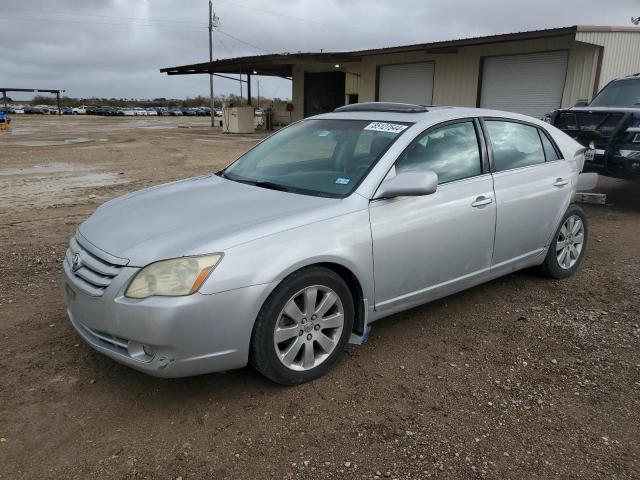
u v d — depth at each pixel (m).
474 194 4.04
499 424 2.96
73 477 2.54
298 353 3.28
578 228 5.24
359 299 3.50
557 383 3.37
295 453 2.72
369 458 2.69
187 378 3.37
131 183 11.23
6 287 4.83
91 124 43.78
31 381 3.32
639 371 3.52
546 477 2.57
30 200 9.27
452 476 2.57
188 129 35.22
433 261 3.83
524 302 4.63
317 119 4.61
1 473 2.55
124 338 2.89
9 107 82.44
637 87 9.45
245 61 27.84
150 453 2.70
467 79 20.22
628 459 2.70
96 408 3.06
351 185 3.57
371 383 3.35
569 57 17.12
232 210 3.35
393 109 4.27
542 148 4.85
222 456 2.69
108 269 2.97
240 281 2.90
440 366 3.57
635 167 7.82
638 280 5.20
